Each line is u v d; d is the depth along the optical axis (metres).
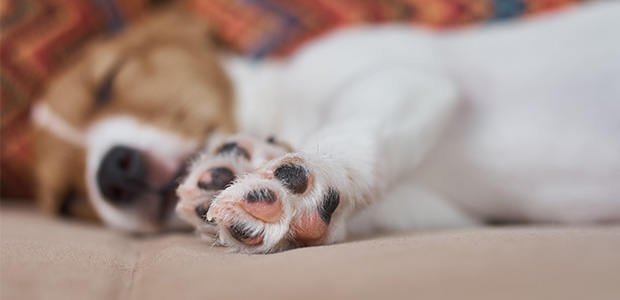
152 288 0.15
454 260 0.14
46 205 0.33
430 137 0.28
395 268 0.14
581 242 0.16
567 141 0.30
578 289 0.12
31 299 0.14
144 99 0.32
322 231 0.19
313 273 0.14
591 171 0.29
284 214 0.19
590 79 0.30
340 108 0.28
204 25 0.41
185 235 0.25
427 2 0.41
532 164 0.30
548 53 0.32
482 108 0.32
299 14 0.42
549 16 0.37
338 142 0.23
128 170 0.28
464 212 0.32
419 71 0.30
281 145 0.23
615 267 0.14
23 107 0.38
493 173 0.31
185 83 0.33
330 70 0.32
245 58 0.41
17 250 0.18
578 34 0.32
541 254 0.15
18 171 0.38
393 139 0.25
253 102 0.34
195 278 0.15
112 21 0.43
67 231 0.26
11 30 0.38
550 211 0.30
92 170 0.29
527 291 0.12
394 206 0.28
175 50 0.36
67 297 0.15
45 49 0.39
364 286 0.13
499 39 0.35
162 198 0.28
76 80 0.34
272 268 0.15
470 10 0.41
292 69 0.34
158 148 0.29
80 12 0.41
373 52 0.32
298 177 0.19
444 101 0.29
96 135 0.31
